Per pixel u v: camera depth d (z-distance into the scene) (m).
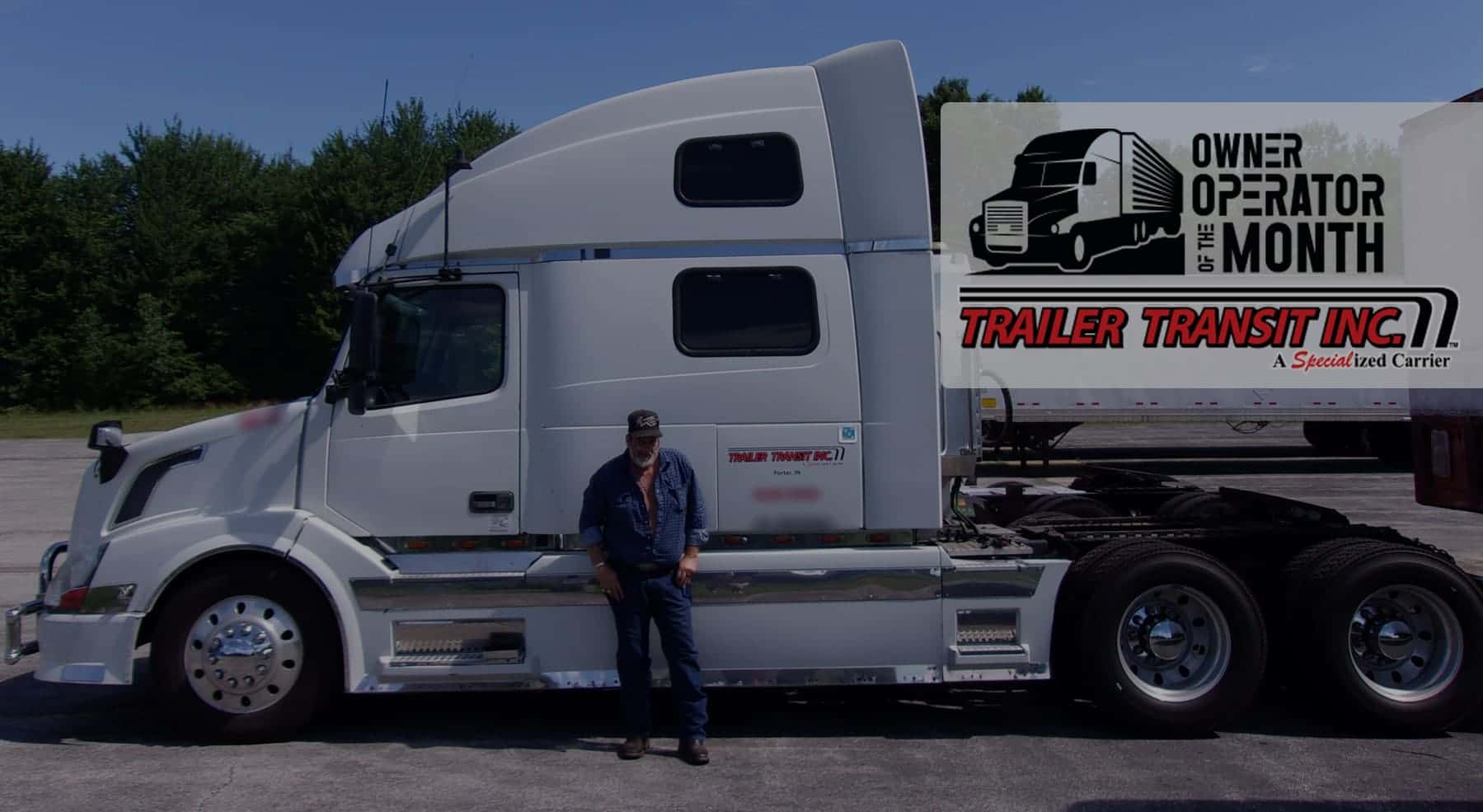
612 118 5.40
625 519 5.00
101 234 43.81
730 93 5.38
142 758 5.12
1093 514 7.22
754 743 5.38
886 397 5.27
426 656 5.27
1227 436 25.62
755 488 5.26
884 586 5.28
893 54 5.29
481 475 5.30
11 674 6.74
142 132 46.81
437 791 4.70
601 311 5.26
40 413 41.00
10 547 11.69
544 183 5.34
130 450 5.41
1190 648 5.47
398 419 5.31
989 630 5.36
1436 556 5.54
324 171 40.28
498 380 5.34
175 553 5.21
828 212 5.29
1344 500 14.61
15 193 41.91
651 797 4.62
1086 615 5.38
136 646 5.31
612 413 5.23
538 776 4.89
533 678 5.26
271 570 5.27
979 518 7.40
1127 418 16.62
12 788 4.73
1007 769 4.99
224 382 43.16
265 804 4.54
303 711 5.29
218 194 46.53
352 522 5.32
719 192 5.32
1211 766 5.04
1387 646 5.46
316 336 41.28
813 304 5.28
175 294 43.91
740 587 5.23
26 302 42.00
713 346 5.27
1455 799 4.61
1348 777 4.88
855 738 5.46
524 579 5.21
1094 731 5.56
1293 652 5.60
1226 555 5.99
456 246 5.36
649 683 5.14
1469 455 6.16
